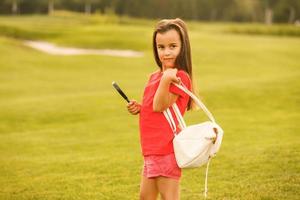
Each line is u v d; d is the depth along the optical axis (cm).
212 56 3444
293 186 649
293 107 1452
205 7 11431
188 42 442
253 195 623
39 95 2059
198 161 417
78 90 2217
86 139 1128
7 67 2941
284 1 10675
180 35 437
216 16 11575
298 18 10688
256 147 904
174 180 428
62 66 3094
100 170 806
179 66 440
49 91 2189
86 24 7075
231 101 1555
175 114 429
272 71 2917
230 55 3509
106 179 751
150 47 4144
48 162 891
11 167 867
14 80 2530
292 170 725
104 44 4306
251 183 679
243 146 930
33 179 775
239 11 11556
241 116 1346
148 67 3136
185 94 428
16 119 1438
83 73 2856
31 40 4938
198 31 5766
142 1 11181
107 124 1306
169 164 426
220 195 638
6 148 1061
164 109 425
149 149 433
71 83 2462
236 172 739
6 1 10112
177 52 437
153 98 436
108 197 663
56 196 678
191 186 688
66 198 668
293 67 3122
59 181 753
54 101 1673
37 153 998
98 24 7038
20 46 4112
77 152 986
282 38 5016
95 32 4959
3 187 734
